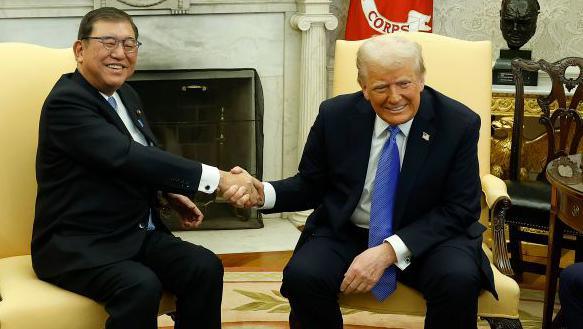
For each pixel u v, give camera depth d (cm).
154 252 277
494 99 458
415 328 358
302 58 489
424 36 338
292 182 292
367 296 275
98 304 260
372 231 276
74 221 267
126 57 273
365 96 268
